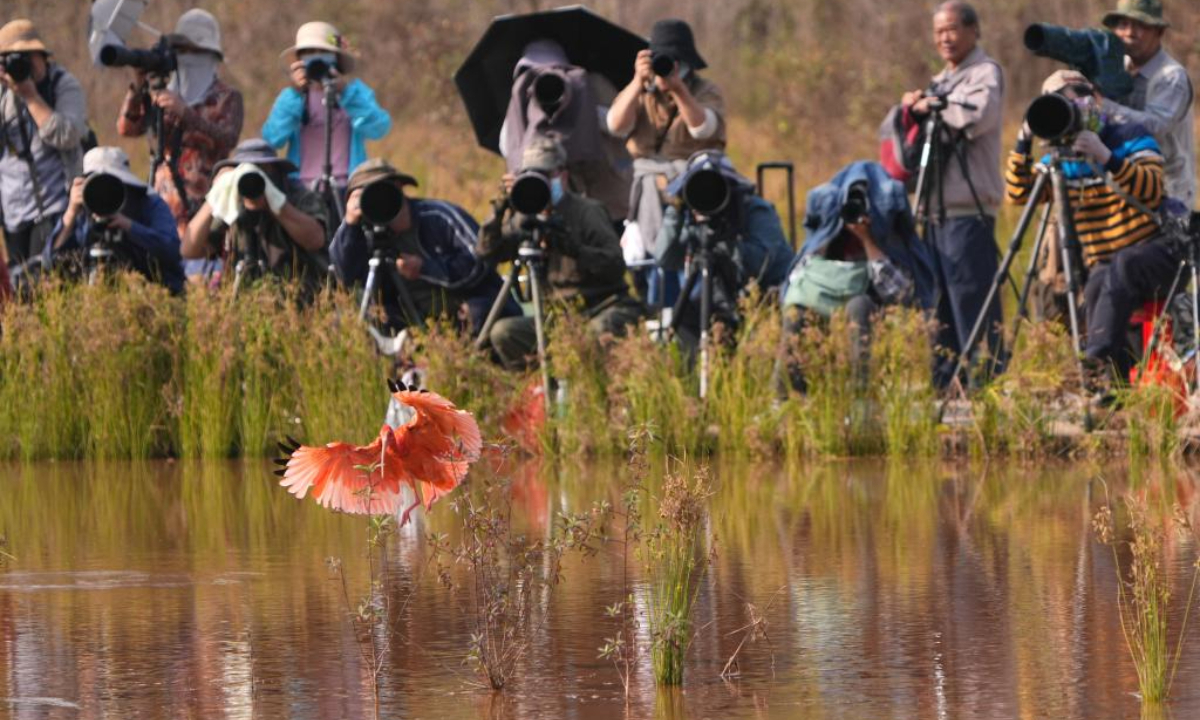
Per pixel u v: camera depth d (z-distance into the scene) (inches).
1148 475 568.1
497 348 667.4
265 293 667.4
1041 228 641.6
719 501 520.7
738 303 663.1
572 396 631.8
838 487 551.5
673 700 293.9
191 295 668.1
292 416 660.7
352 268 689.6
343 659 323.9
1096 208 643.5
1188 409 610.5
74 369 666.8
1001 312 685.9
